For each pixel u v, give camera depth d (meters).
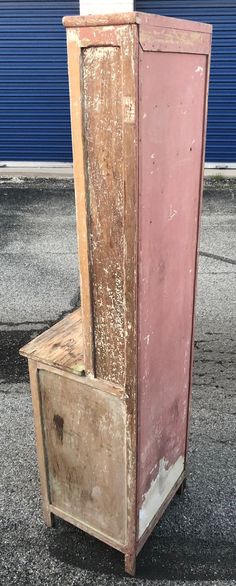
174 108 1.39
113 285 1.43
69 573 1.91
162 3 6.40
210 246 5.02
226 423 2.69
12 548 2.02
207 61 1.55
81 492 1.89
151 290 1.50
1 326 3.63
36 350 1.77
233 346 3.36
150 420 1.72
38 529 2.10
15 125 7.14
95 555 1.99
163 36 1.25
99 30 1.17
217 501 2.22
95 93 1.24
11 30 6.60
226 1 6.30
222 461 2.45
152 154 1.32
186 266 1.75
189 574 1.90
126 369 1.52
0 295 4.11
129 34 1.13
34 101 6.96
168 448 1.97
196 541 2.03
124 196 1.30
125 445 1.66
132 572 1.88
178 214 1.58
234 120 6.89
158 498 1.97
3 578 1.90
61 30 6.55
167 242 1.54
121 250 1.37
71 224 5.69
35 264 4.70
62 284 4.30
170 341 1.75
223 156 7.14
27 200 6.50
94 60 1.21
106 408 1.65
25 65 6.77
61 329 1.97
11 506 2.21
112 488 1.78
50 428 1.85
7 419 2.73
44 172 7.39
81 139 1.31
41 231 5.50
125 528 1.82
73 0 6.41
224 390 2.94
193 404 2.83
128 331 1.46
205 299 3.99
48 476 1.98
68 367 1.65
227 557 1.96
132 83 1.17
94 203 1.37
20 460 2.46
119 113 1.22
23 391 2.96
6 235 5.39
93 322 1.53
